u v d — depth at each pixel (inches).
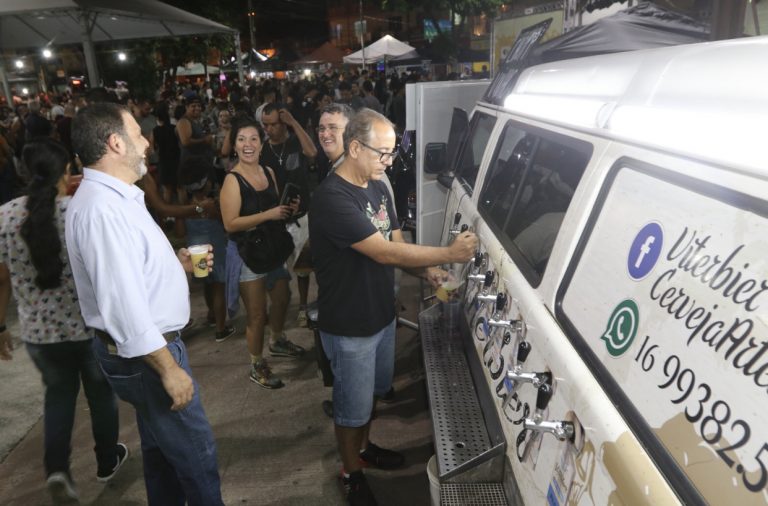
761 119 39.9
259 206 136.5
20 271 98.3
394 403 139.0
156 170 320.8
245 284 140.2
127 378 82.7
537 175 84.1
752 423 32.4
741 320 35.4
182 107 345.7
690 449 36.3
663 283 43.9
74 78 870.4
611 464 42.4
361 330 95.3
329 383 118.2
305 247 175.0
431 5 669.3
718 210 40.5
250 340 145.2
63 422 104.9
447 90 175.2
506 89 131.7
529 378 58.6
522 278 75.0
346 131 93.2
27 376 158.1
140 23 425.1
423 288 162.1
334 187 92.4
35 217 93.6
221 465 119.1
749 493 31.2
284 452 122.9
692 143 46.0
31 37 420.8
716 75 47.4
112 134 77.1
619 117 60.1
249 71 1232.8
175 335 86.4
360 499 101.7
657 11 235.9
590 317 53.3
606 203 57.3
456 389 97.8
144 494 112.0
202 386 150.1
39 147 94.0
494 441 79.5
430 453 120.6
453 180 156.5
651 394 41.4
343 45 2225.6
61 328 100.4
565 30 305.3
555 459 54.1
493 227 99.7
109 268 75.2
